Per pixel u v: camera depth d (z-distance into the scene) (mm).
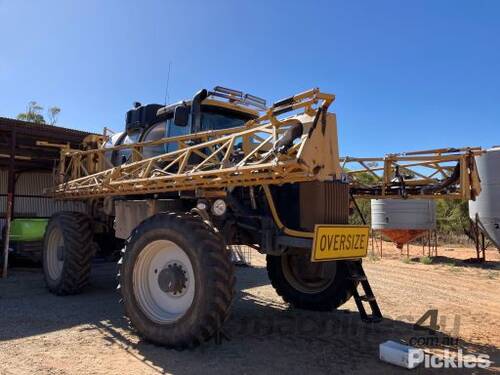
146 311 4227
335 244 4145
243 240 4980
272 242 4508
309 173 3504
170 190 4688
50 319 5008
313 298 5383
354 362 3678
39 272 8750
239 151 4551
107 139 7742
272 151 3613
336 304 5203
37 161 10656
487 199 9617
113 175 5484
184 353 3848
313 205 4371
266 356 3795
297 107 3678
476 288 7391
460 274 8945
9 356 3752
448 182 5148
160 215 4234
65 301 6008
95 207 7027
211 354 3830
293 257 5641
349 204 5219
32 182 12305
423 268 9781
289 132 3539
